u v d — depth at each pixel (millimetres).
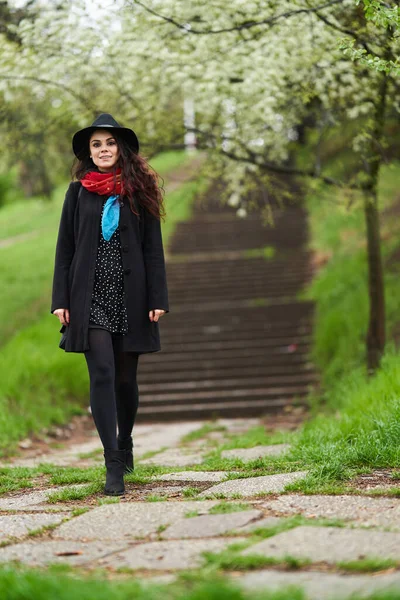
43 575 2496
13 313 15500
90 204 4648
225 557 2773
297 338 14438
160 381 13586
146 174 4738
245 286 17078
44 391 11648
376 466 4820
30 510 4105
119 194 4645
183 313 15711
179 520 3521
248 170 10383
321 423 7387
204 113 9641
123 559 2943
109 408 4441
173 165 27484
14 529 3562
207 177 10234
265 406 12273
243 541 3062
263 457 5738
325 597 2352
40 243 22625
